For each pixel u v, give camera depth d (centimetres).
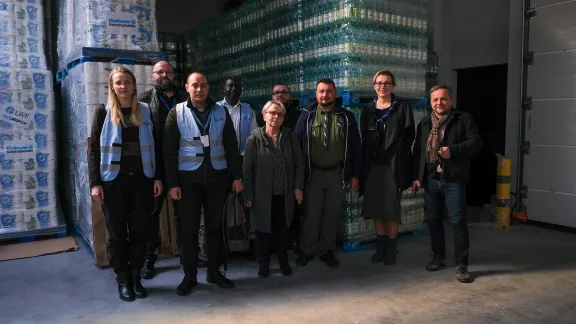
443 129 408
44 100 526
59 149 634
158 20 879
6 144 507
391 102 444
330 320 329
